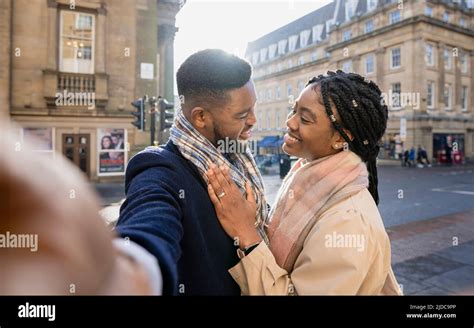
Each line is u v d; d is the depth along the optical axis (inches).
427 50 1028.5
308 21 1566.2
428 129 1008.2
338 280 35.4
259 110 1579.7
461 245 218.1
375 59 1116.5
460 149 1108.5
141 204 32.3
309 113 45.3
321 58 1309.1
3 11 481.1
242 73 42.3
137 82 564.7
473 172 799.1
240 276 39.5
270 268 38.4
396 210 343.9
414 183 576.7
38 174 12.0
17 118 496.1
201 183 41.5
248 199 44.5
